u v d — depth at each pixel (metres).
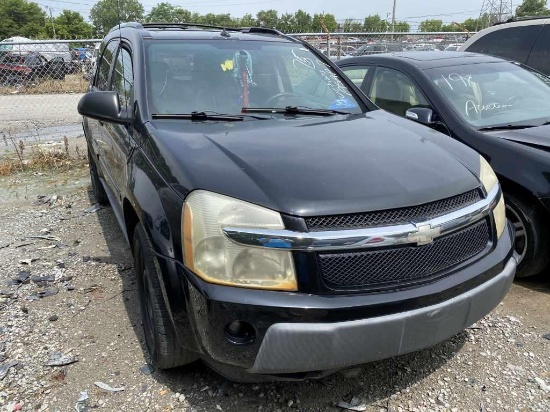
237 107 3.35
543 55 6.55
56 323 3.34
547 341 3.12
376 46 13.85
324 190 2.24
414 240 2.22
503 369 2.87
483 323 3.32
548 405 2.59
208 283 2.18
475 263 2.47
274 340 2.12
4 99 13.35
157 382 2.76
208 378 2.79
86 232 4.98
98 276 4.02
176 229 2.32
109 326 3.30
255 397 2.65
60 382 2.76
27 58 12.37
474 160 2.83
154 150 2.74
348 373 2.81
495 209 2.67
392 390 2.71
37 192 6.40
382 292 2.19
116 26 4.90
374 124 3.22
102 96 3.26
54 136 9.91
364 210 2.19
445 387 2.73
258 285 2.15
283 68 3.77
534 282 3.91
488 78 4.95
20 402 2.61
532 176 3.65
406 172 2.45
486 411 2.55
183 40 3.72
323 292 2.14
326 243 2.13
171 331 2.57
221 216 2.18
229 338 2.18
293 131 2.94
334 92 3.79
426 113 4.44
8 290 3.79
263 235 2.13
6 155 8.24
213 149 2.59
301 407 2.59
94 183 5.68
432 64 5.08
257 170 2.36
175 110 3.19
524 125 4.32
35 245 4.68
